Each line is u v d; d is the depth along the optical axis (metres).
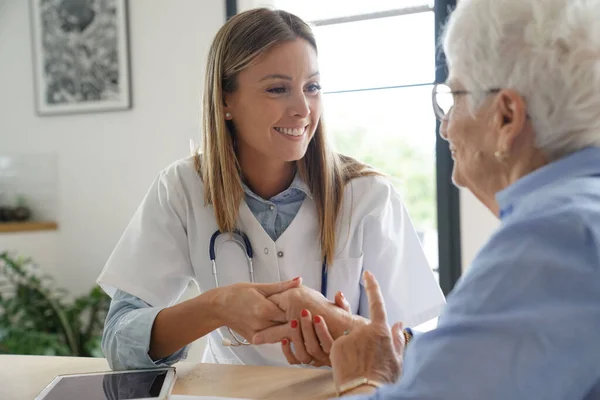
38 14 3.03
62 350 2.64
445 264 2.32
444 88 0.78
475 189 0.78
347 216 1.38
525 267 0.60
